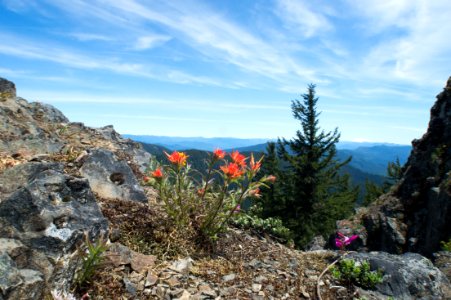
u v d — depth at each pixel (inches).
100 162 216.4
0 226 115.3
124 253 148.7
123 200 201.8
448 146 595.2
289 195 936.3
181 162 183.6
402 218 578.2
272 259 200.4
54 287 111.0
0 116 250.2
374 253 232.1
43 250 112.9
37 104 373.7
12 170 157.8
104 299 123.8
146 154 365.4
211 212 189.6
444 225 471.5
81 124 370.9
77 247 123.2
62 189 134.9
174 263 159.9
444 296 195.8
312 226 910.4
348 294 178.7
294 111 938.1
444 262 306.3
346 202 998.4
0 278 93.5
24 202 119.6
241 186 184.4
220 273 166.2
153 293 134.2
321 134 926.4
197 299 139.3
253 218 264.1
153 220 186.4
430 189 522.9
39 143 244.2
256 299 151.9
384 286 192.2
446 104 658.2
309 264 206.5
